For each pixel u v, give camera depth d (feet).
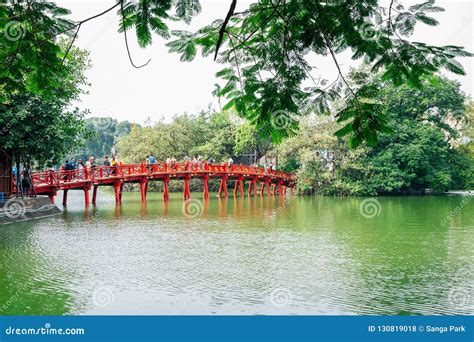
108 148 254.47
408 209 86.84
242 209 89.10
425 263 38.42
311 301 28.35
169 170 110.11
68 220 69.00
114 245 47.29
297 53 12.74
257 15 13.00
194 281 33.06
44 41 12.85
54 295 29.89
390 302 28.04
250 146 149.69
